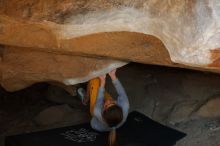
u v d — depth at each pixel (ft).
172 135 11.80
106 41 7.97
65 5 7.45
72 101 14.39
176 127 12.58
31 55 9.81
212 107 12.71
